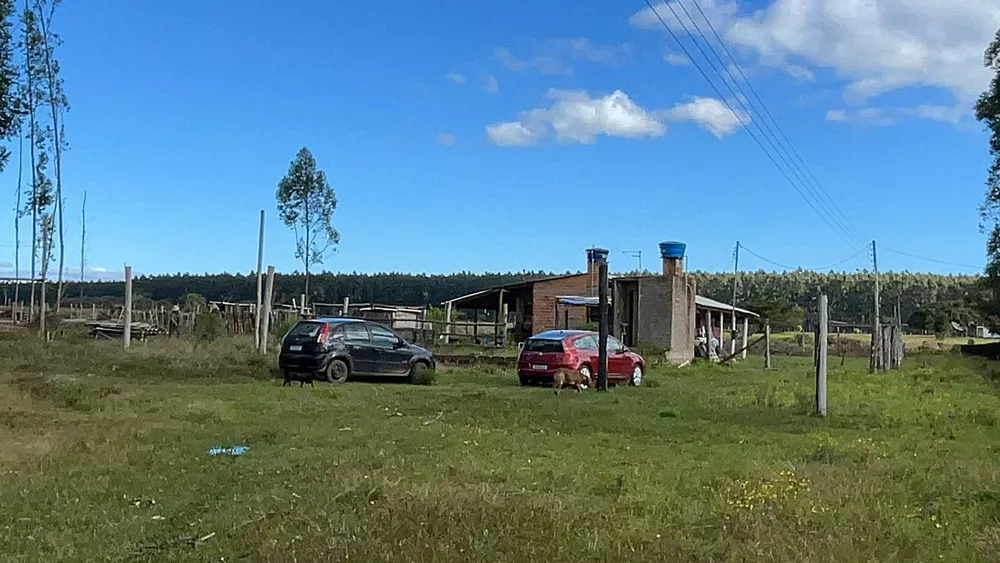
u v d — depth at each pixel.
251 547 6.66
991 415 16.80
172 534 7.21
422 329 38.25
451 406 16.70
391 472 9.27
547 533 6.93
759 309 67.19
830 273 99.31
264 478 9.42
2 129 26.30
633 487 8.91
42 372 21.06
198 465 10.14
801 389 22.17
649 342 35.22
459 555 6.32
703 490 8.90
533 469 9.87
